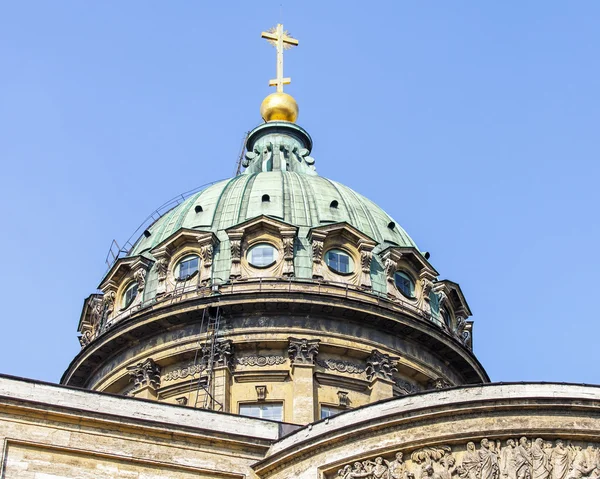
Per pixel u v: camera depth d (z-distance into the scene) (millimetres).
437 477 49031
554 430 49188
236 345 73188
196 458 53344
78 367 78062
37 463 51250
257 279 75688
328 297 73688
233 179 86938
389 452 50188
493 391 51094
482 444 49344
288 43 105500
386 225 84000
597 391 51156
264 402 71750
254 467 53250
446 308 82875
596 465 48500
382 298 76500
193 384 72500
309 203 81750
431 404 51156
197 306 73812
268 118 99250
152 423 53344
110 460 52406
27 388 53156
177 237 78688
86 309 85312
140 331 75062
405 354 75250
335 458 50906
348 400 72250
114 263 81938
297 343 72562
